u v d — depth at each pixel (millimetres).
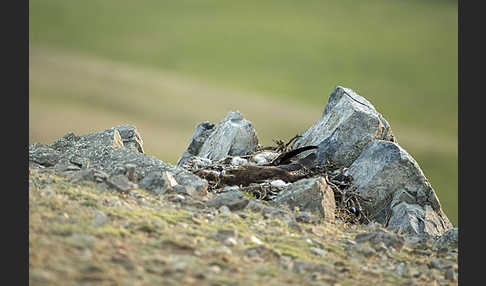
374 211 53438
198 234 36938
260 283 31453
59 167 48031
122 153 51469
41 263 29672
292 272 33906
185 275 31000
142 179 48125
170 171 48938
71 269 29641
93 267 29953
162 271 31031
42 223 34000
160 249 33875
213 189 52625
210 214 42062
